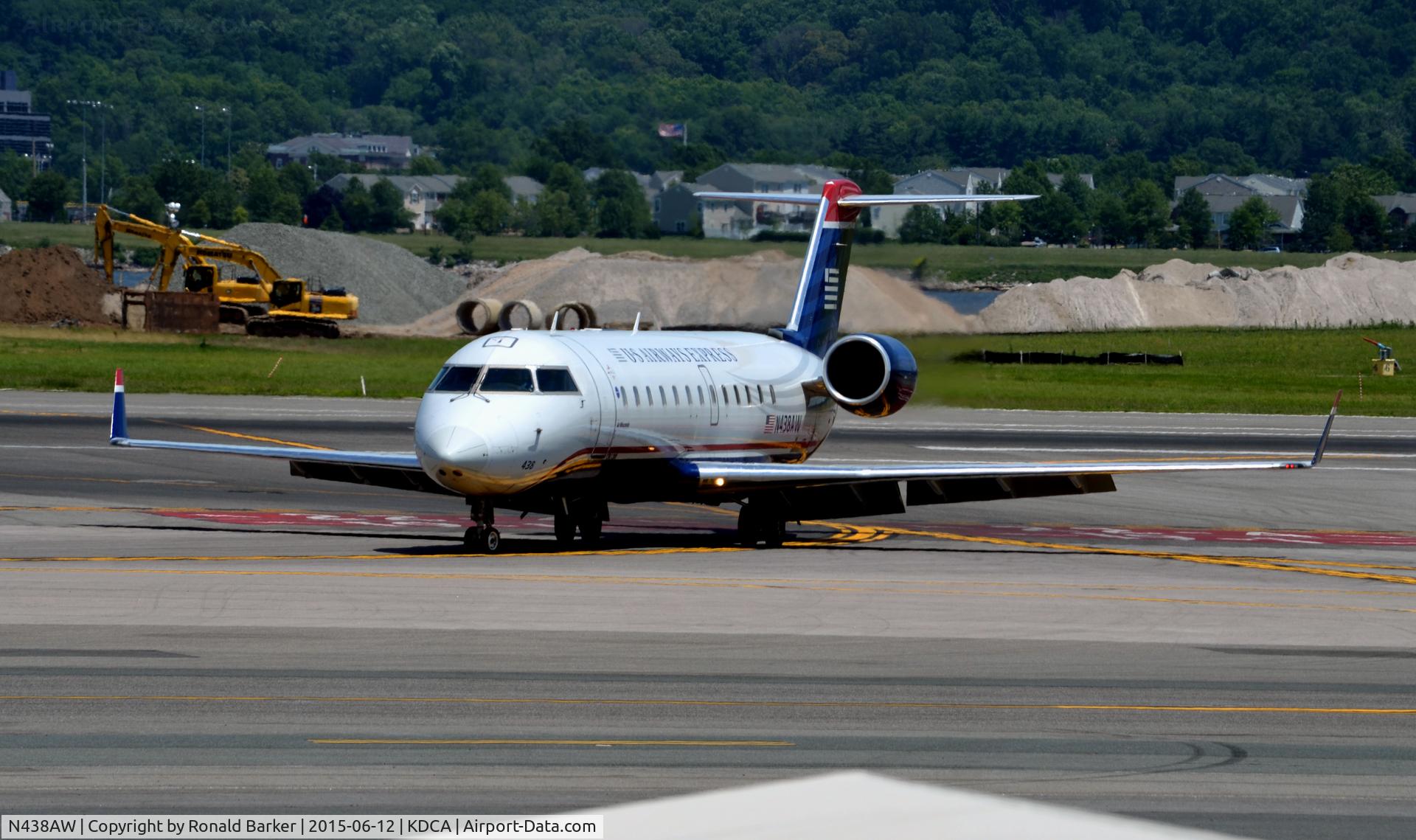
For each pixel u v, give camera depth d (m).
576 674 70.31
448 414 104.38
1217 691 70.19
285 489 150.38
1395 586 105.25
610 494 114.56
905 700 67.00
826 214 141.50
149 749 57.06
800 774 55.66
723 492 116.69
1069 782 55.53
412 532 123.00
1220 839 49.97
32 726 59.91
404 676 69.25
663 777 54.94
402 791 52.69
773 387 129.25
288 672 69.69
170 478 155.25
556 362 109.19
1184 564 114.00
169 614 82.94
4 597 86.75
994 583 101.06
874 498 116.56
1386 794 55.06
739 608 88.31
